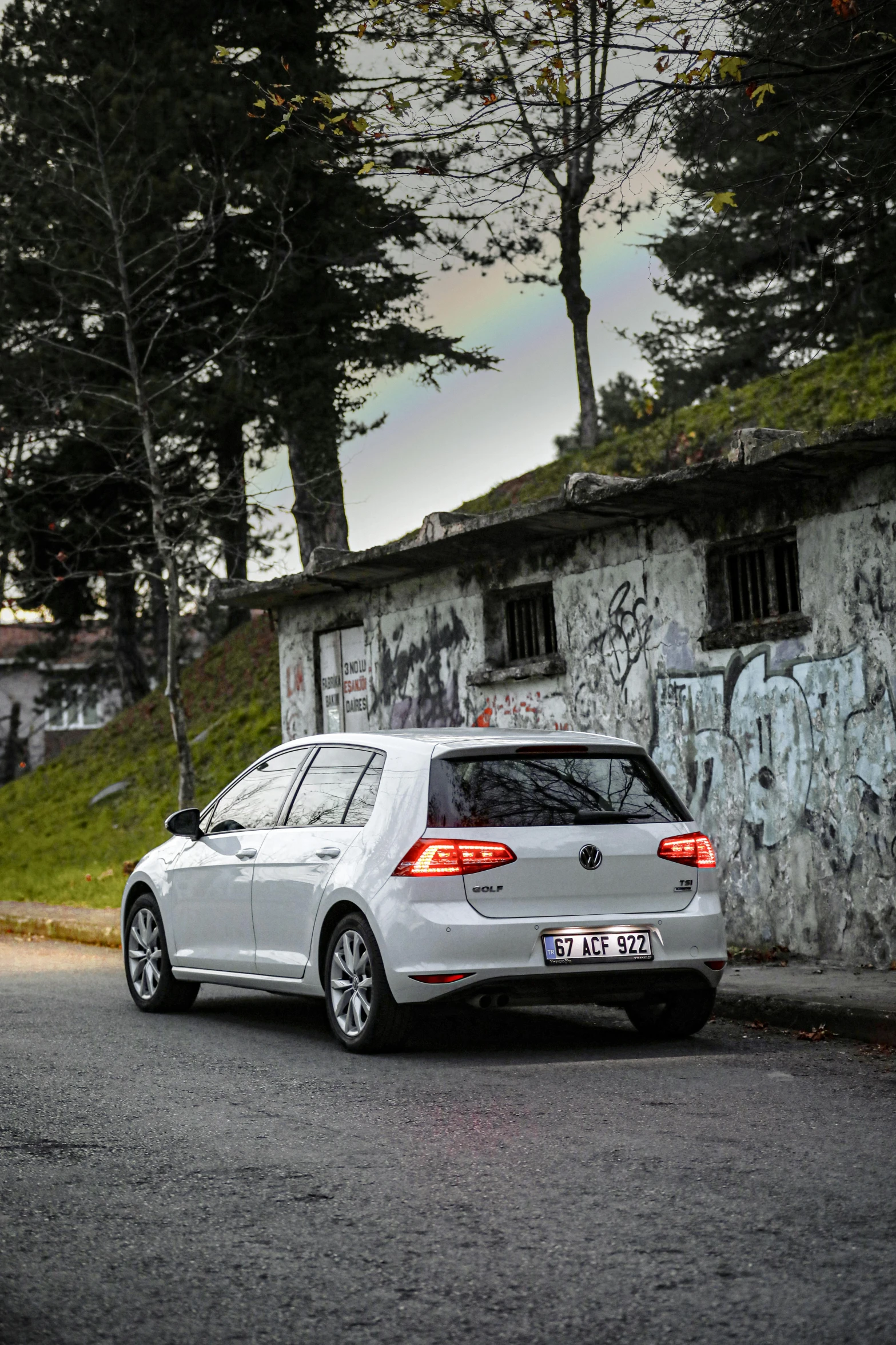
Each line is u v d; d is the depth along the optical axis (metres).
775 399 20.97
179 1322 3.78
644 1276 4.04
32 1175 5.25
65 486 25.61
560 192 18.58
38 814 26.22
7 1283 4.09
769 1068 7.25
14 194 22.36
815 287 26.94
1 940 15.55
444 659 14.61
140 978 9.76
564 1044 8.12
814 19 9.89
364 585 15.75
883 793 10.08
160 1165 5.36
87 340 23.58
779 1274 4.02
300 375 23.53
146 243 21.61
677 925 7.72
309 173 22.08
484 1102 6.41
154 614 36.28
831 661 10.47
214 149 21.69
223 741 24.61
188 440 24.25
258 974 8.60
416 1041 8.26
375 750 8.23
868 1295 3.83
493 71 9.17
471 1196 4.86
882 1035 7.93
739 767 11.23
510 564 13.66
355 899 7.70
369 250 22.70
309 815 8.50
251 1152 5.55
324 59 21.98
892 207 12.71
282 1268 4.19
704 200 10.14
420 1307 3.85
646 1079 6.95
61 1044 8.23
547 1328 3.69
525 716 13.48
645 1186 4.94
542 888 7.50
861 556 10.27
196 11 23.42
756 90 9.20
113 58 22.72
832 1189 4.86
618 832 7.73
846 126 10.10
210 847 9.22
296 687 17.33
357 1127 5.95
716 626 11.55
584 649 12.76
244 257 23.27
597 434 25.39
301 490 25.89
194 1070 7.32
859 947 10.22
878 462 10.11
